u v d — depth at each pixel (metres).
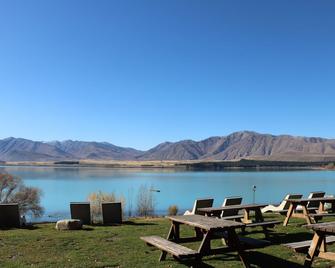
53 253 10.72
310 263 8.38
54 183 97.12
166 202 55.03
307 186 80.25
